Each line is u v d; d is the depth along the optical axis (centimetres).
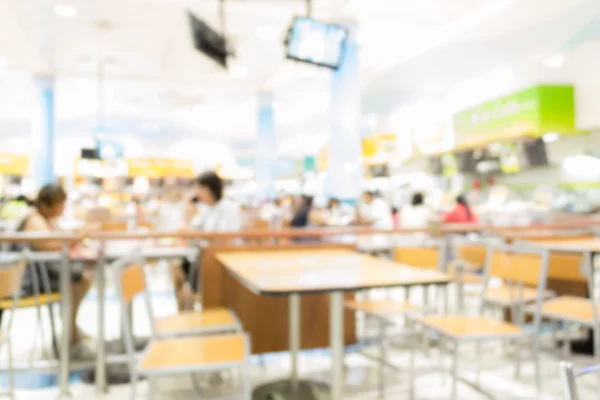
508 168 890
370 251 450
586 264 301
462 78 857
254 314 382
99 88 1026
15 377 352
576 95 732
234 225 396
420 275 257
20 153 1378
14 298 274
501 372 348
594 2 525
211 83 976
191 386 333
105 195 1348
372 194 791
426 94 976
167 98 1123
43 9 591
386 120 1105
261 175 1046
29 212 380
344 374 352
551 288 442
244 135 1705
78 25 647
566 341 356
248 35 672
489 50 696
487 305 409
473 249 372
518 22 589
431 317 307
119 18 622
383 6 568
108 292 632
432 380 338
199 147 1652
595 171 746
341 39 439
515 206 884
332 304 260
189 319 301
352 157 613
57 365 317
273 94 1046
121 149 1070
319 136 1514
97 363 325
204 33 439
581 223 471
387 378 343
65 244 316
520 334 268
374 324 478
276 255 357
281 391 323
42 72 888
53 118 903
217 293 371
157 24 643
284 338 391
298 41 427
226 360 221
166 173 1437
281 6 571
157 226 789
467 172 1049
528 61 734
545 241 437
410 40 685
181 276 412
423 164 1172
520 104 762
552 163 850
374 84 949
